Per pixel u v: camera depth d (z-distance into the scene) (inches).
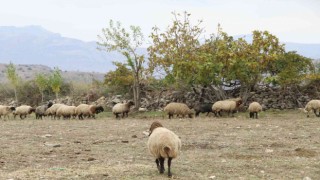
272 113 1392.7
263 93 1608.0
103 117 1471.5
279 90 1600.6
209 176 466.0
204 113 1471.5
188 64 1416.1
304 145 687.1
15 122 1280.8
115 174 472.1
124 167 513.3
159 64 1563.7
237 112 1429.6
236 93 1606.8
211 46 1562.5
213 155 608.7
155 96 1771.7
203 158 583.2
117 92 1909.4
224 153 625.0
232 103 1289.4
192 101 1668.3
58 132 936.3
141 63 1646.2
